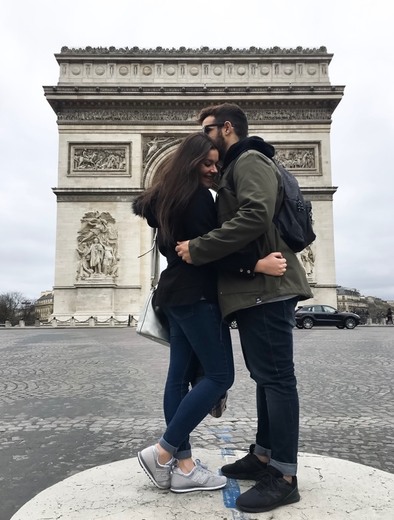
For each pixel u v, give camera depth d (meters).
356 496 5.66
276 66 67.81
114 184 64.75
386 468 8.27
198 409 5.82
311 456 7.31
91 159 65.38
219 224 6.06
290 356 5.89
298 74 67.62
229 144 6.50
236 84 67.25
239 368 20.25
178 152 6.10
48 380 17.59
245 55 67.75
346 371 19.34
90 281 62.12
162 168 6.28
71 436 10.27
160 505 5.43
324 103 66.12
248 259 5.76
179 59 67.81
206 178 6.29
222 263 5.86
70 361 23.19
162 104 66.19
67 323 60.84
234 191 5.97
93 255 62.69
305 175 65.19
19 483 7.64
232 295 5.83
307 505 5.41
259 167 5.77
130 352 27.16
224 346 6.05
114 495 5.74
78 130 65.81
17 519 5.13
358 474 6.43
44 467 8.38
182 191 5.91
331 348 29.38
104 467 6.82
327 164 65.31
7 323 87.88
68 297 62.34
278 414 5.69
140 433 10.44
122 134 65.88
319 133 66.06
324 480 6.19
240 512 5.25
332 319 59.31
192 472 5.90
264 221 5.52
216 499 5.62
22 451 9.28
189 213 5.99
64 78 67.25
